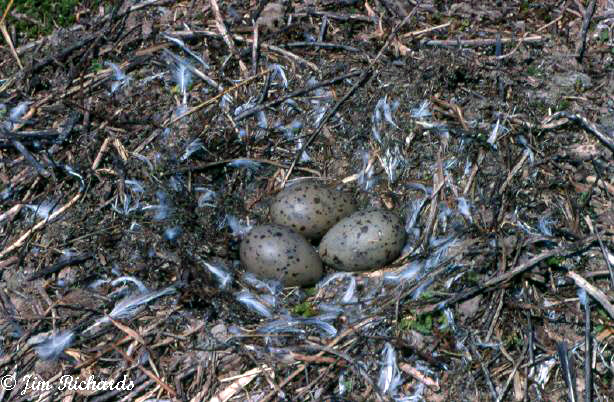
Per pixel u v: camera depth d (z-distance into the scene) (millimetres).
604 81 889
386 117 859
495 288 754
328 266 806
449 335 745
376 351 740
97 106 886
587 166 833
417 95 869
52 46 933
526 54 903
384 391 725
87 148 852
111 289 786
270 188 855
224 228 834
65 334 754
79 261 796
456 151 842
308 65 907
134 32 945
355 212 799
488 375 723
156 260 794
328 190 815
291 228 801
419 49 916
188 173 842
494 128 839
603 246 760
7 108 883
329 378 729
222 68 901
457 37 923
